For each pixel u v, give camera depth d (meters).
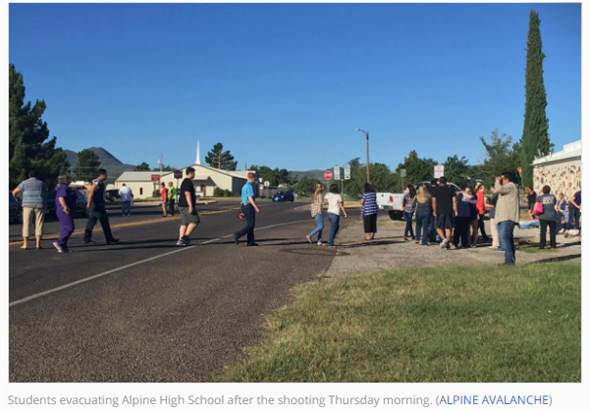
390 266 11.69
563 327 6.49
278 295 8.53
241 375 5.05
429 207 16.12
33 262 11.87
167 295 8.52
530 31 33.38
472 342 5.87
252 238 15.51
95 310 7.54
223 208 46.88
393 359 5.41
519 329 6.38
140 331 6.52
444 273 10.16
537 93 32.91
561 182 26.28
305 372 5.10
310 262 12.19
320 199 15.92
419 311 7.23
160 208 46.16
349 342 5.88
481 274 9.98
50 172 48.38
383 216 32.88
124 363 5.46
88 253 13.48
